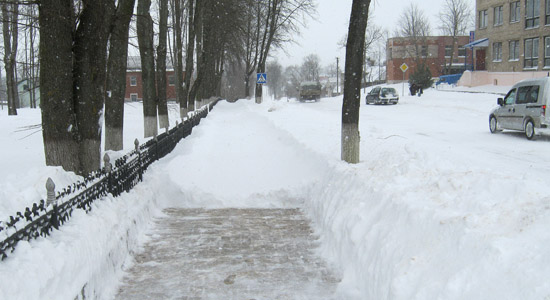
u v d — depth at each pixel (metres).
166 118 19.48
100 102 7.96
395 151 9.49
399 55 72.12
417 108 32.19
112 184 6.83
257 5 37.03
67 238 4.58
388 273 4.34
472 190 4.86
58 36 7.24
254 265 5.91
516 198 4.21
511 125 16.48
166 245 6.71
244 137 15.30
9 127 21.88
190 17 26.22
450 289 3.43
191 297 5.01
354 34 9.01
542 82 15.17
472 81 46.56
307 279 5.45
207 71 38.16
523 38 40.00
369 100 39.59
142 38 15.95
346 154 9.07
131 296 5.05
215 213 8.70
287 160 11.26
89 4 7.70
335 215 6.68
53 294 3.87
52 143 7.33
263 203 9.36
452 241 3.92
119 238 5.84
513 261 3.21
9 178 6.44
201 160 10.98
